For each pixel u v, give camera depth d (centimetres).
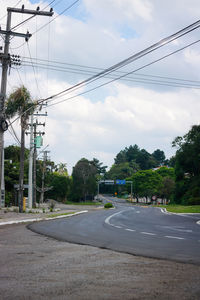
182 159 7988
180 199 8181
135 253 984
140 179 12719
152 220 2775
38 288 588
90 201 13750
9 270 744
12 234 1549
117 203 12500
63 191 11169
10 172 6669
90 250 1052
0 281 641
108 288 590
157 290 578
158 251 1020
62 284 618
